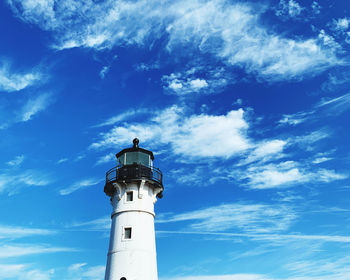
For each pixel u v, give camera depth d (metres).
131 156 35.44
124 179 33.84
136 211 33.09
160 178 35.84
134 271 30.66
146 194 34.16
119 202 33.78
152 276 31.45
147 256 31.67
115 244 32.16
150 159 36.22
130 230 32.44
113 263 31.39
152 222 34.00
